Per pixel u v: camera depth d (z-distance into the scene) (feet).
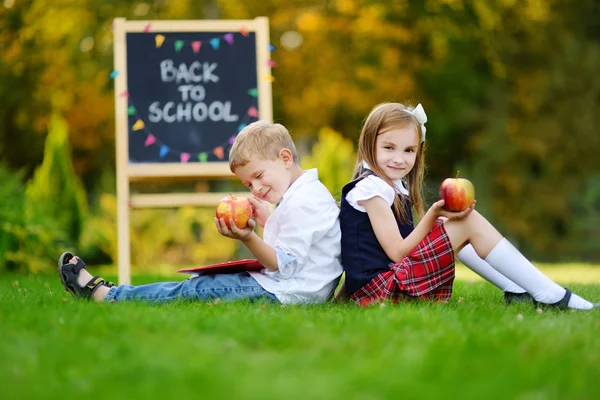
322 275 15.71
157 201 25.71
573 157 74.95
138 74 26.68
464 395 8.02
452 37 60.75
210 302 14.85
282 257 15.10
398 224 16.17
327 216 15.80
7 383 8.55
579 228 76.13
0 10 54.08
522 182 74.69
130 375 8.69
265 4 58.18
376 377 8.39
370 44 60.59
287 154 15.93
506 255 15.21
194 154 26.37
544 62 73.56
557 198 75.15
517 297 16.35
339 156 41.65
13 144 63.46
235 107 26.94
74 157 66.64
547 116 74.33
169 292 15.58
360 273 15.67
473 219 15.31
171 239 50.26
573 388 8.40
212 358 9.27
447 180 14.87
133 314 12.14
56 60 56.85
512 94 73.15
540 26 67.67
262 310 13.34
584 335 11.17
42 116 60.59
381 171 16.29
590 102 74.33
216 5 56.03
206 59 27.12
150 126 26.37
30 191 38.88
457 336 10.66
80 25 55.47
